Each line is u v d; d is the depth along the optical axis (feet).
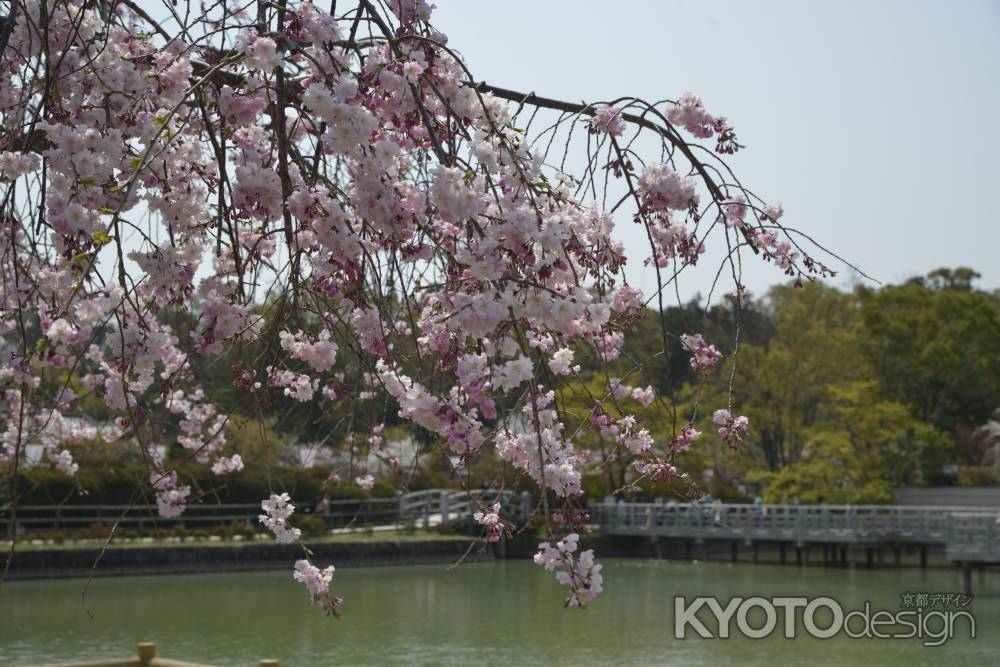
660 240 15.12
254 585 63.00
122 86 12.52
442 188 10.43
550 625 51.13
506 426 12.03
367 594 61.82
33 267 16.31
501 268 10.30
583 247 12.75
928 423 128.88
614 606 58.80
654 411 50.60
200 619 50.31
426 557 79.15
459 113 12.58
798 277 14.79
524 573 74.79
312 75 11.87
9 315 13.11
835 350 107.45
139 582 62.75
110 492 71.61
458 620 52.29
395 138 13.03
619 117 13.71
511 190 11.19
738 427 15.21
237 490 77.97
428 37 11.91
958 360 130.82
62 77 12.12
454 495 86.38
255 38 11.19
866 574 80.18
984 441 130.21
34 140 12.71
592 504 97.60
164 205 12.25
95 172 11.53
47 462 36.96
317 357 13.34
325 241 11.15
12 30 12.73
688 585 71.20
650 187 13.32
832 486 103.91
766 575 79.15
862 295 135.44
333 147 10.64
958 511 98.17
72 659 39.65
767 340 124.47
